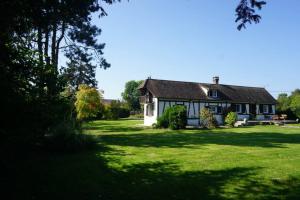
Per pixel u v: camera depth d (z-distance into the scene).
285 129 33.59
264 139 22.45
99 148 16.55
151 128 35.31
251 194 8.72
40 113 8.57
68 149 14.83
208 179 10.16
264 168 11.79
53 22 8.14
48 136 14.99
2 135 7.63
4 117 7.49
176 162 12.92
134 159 13.49
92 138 16.39
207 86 46.34
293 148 17.41
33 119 8.29
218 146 18.27
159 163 12.69
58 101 9.94
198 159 13.66
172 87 43.59
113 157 13.81
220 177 10.42
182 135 25.73
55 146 14.73
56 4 7.39
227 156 14.47
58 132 15.06
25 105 7.91
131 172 11.06
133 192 8.80
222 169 11.62
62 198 8.23
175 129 33.41
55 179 9.87
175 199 8.25
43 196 8.32
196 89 45.50
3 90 7.41
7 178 9.57
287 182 9.89
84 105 33.31
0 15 6.86
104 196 8.45
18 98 7.76
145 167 11.91
